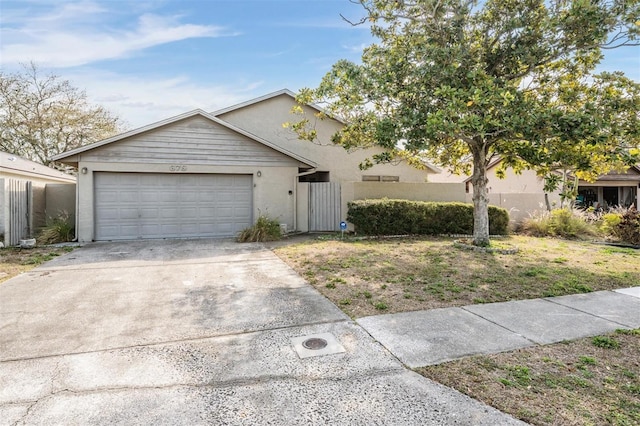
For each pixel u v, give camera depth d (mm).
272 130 14906
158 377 3117
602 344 3750
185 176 11812
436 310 4797
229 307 4953
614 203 20516
